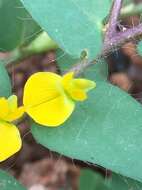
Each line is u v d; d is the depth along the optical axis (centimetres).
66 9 6
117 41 6
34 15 6
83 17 6
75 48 6
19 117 6
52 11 6
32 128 6
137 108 6
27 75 13
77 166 13
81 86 6
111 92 6
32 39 8
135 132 6
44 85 6
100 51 6
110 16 6
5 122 6
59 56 7
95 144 6
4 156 6
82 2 6
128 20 10
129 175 6
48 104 6
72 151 6
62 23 6
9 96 6
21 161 13
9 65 9
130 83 13
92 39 6
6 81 6
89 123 6
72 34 6
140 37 6
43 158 13
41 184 13
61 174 13
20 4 8
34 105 6
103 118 6
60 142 6
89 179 8
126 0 9
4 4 8
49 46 9
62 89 6
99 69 7
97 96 6
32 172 13
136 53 7
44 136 6
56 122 6
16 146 6
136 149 6
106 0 6
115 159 6
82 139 6
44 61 13
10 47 8
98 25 6
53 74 6
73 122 6
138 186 7
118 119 6
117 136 6
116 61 14
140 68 14
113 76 13
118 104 6
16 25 8
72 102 6
